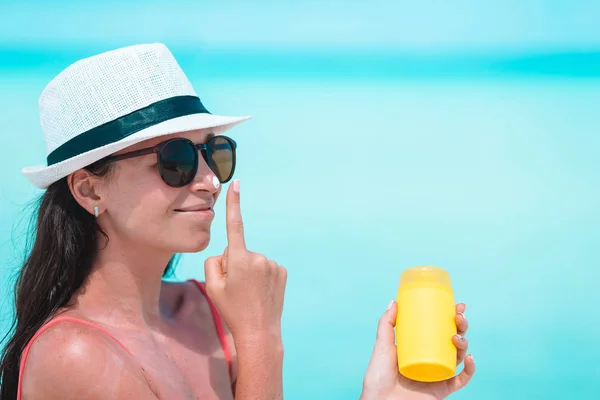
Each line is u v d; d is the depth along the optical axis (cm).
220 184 352
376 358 351
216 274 348
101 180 344
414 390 346
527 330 885
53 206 352
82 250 355
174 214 347
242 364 341
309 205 1266
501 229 1177
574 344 857
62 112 348
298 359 823
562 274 1023
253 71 2372
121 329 356
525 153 1546
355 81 2305
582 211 1249
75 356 319
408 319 336
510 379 791
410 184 1376
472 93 2103
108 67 345
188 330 392
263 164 1468
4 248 872
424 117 1844
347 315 914
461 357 342
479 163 1495
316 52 2645
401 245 1112
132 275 361
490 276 1018
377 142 1631
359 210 1252
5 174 1221
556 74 2338
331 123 1780
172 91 354
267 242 1106
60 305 349
